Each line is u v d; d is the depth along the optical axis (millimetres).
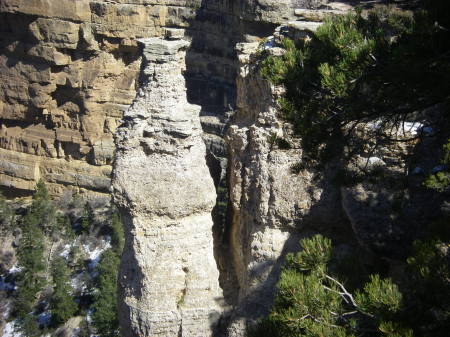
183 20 52469
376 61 12570
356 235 16344
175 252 18281
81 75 55125
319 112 13797
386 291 10547
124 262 18766
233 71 50219
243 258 19109
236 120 20344
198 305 18391
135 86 55688
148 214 18188
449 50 11969
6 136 58875
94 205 54719
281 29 19625
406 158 16266
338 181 15219
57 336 38656
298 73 13844
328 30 14133
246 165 18859
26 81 56031
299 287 11305
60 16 53156
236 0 47812
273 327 11727
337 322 11312
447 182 12680
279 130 17984
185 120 18109
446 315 10320
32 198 56500
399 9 19656
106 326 34562
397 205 15633
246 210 18875
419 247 10766
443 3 12383
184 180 18203
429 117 16938
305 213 17719
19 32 54906
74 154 57312
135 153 18297
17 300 41906
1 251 49156
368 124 17234
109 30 53625
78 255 44844
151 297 18234
